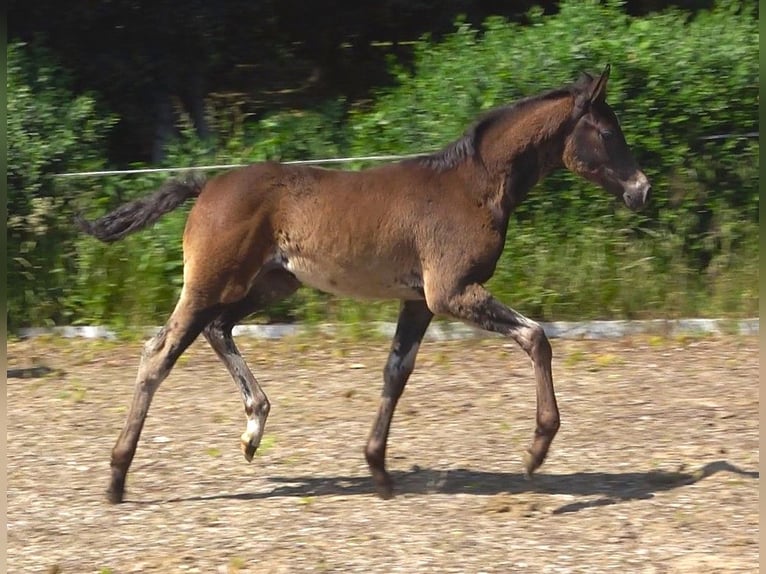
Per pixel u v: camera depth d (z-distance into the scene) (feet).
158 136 56.08
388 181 26.58
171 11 54.19
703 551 23.36
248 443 28.60
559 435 31.83
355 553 23.57
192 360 40.78
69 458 30.55
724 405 34.45
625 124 44.62
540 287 43.29
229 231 26.43
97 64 54.90
